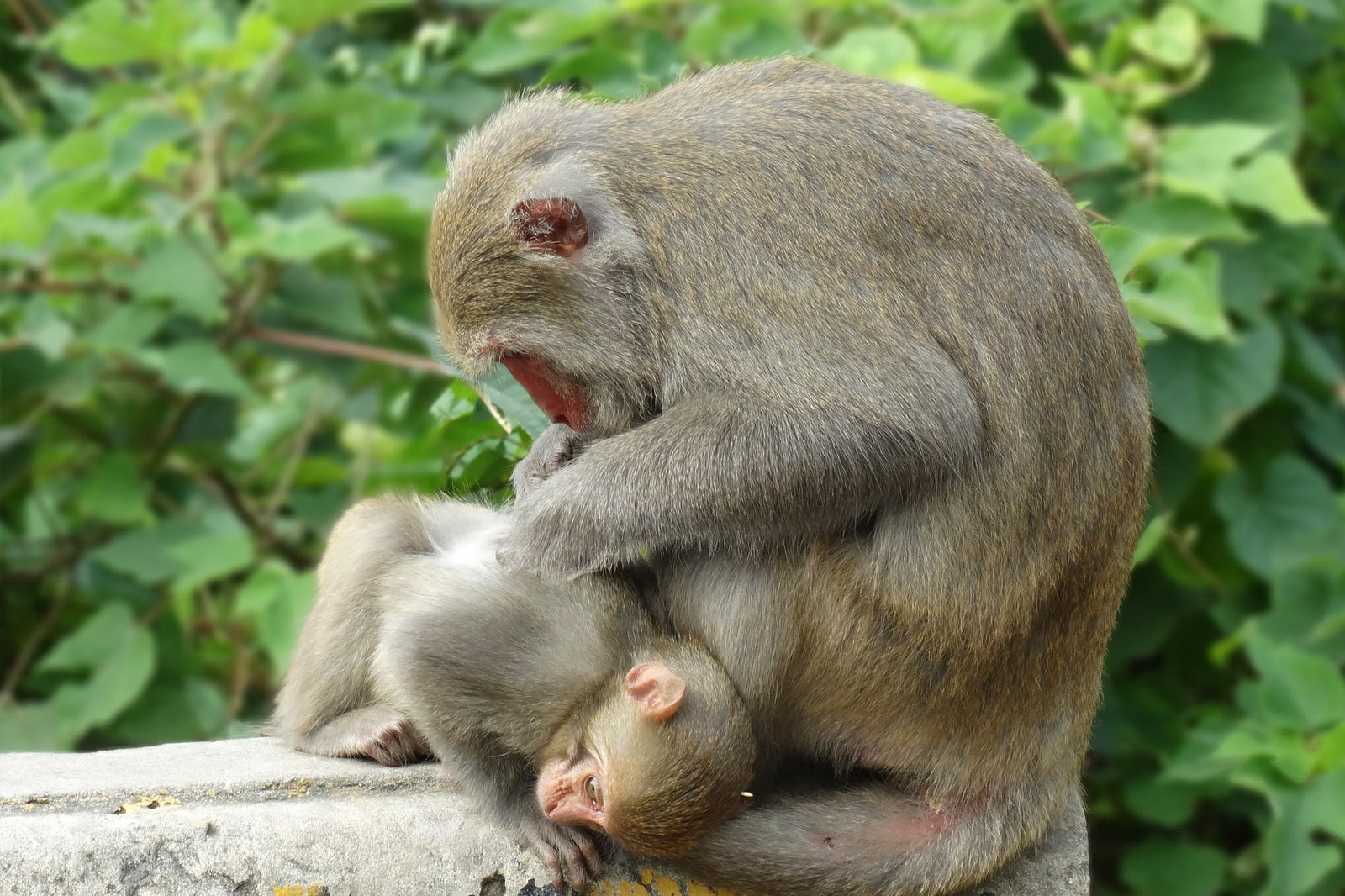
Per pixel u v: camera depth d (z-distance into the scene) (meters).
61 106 16.92
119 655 14.95
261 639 14.62
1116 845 16.27
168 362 14.51
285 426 17.38
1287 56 16.02
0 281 15.36
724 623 9.01
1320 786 12.15
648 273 9.24
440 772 9.16
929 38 14.74
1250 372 14.19
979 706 8.89
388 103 15.46
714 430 8.75
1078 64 14.79
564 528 8.90
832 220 8.81
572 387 9.73
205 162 15.45
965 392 8.53
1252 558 14.71
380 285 16.53
